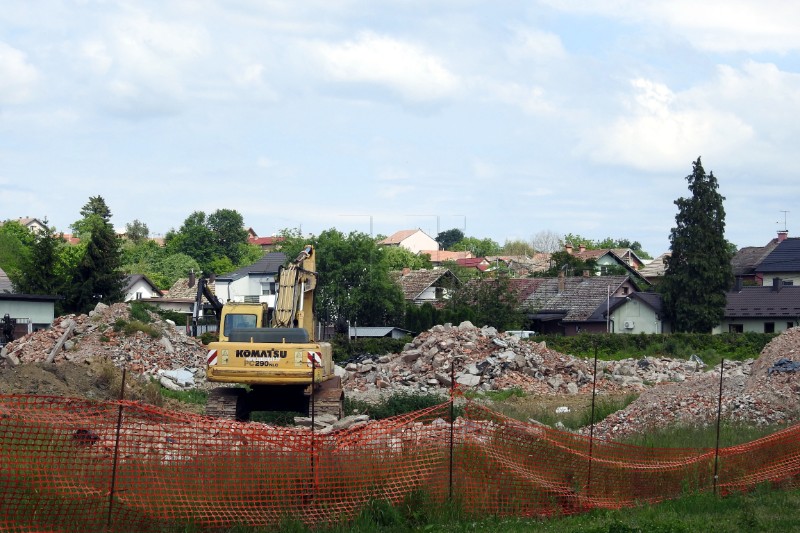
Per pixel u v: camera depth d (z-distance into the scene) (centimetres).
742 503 1363
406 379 3994
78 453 1221
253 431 1314
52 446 1205
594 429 2298
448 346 4178
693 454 1577
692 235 7300
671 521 1184
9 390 2317
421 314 6575
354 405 2741
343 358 4934
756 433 2019
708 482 1488
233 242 13725
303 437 1252
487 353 4097
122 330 3912
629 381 4181
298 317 2570
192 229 13350
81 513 1054
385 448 1295
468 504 1236
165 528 1063
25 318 5234
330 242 7200
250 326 2522
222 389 2309
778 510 1316
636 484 1422
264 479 1160
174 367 3725
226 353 2155
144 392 2711
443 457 1312
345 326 5400
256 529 1091
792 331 3156
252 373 2152
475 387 3809
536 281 8306
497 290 7112
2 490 1055
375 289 7156
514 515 1249
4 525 995
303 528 1090
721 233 7338
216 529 1086
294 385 2223
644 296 7512
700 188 7319
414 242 16912
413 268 11931
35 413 1252
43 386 2420
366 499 1183
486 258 14388
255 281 8931
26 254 8869
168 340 3947
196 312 2850
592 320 7488
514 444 1425
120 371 2911
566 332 7650
